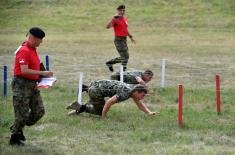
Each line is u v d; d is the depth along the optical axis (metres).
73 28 92.00
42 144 23.03
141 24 94.00
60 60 56.66
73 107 28.36
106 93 27.75
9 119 27.17
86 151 22.02
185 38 80.56
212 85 41.25
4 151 21.62
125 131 25.78
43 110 22.33
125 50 44.16
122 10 43.94
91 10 102.38
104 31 89.88
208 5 103.25
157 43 75.25
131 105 31.98
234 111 30.88
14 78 21.56
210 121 28.22
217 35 83.31
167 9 102.31
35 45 21.64
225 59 58.53
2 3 106.38
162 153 21.72
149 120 27.97
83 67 51.09
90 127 26.23
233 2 104.06
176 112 30.33
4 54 61.12
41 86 21.58
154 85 40.38
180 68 51.38
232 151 22.42
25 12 101.25
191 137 24.70
